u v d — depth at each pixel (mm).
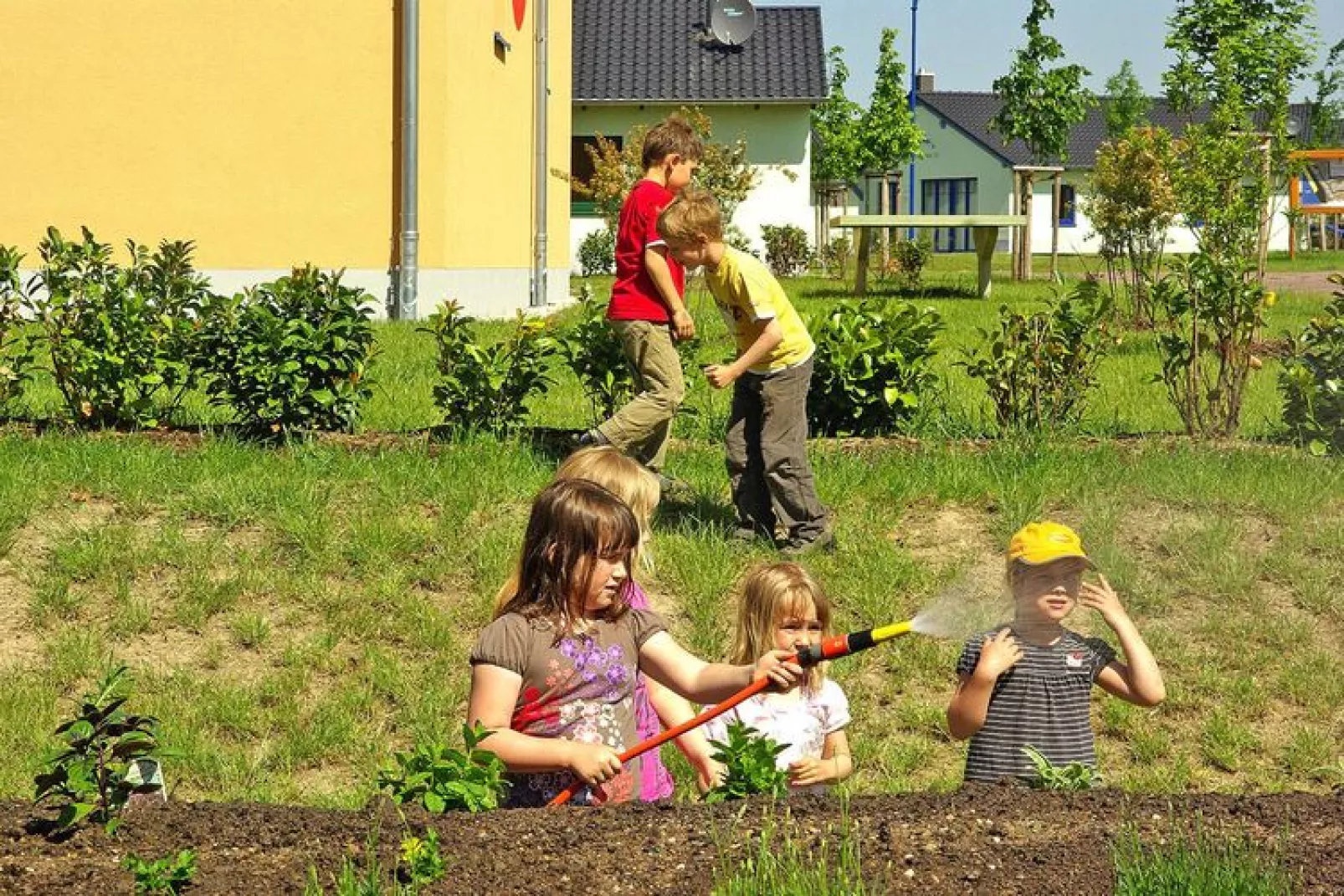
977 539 8156
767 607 4855
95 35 17219
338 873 3523
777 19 37188
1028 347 9812
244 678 6801
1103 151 19875
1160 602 7344
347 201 17359
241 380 9195
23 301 9594
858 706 6773
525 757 3953
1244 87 19891
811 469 8062
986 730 4594
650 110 35906
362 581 7543
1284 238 55375
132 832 3768
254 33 17203
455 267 17750
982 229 25016
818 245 37938
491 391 9375
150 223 17422
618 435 8281
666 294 8180
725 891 3381
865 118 44312
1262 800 4008
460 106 17672
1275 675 6984
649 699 4711
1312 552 7730
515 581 4250
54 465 8453
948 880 3502
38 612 7141
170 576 7477
